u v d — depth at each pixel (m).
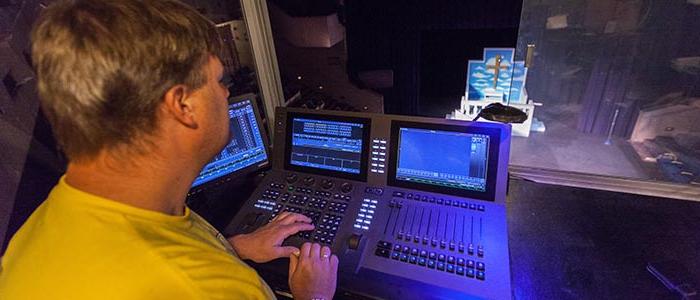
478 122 0.96
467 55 3.23
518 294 0.84
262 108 1.46
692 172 1.51
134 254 0.36
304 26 2.18
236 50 1.30
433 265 0.81
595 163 1.66
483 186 0.96
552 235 1.00
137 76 0.35
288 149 1.17
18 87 0.71
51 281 0.34
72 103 0.34
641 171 1.57
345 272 0.83
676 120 1.85
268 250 0.86
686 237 0.97
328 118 1.11
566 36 2.24
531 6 2.27
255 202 1.08
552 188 1.21
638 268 0.89
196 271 0.38
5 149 0.67
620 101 2.04
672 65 2.02
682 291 0.79
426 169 1.02
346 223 0.96
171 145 0.42
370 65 3.12
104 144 0.37
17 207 0.70
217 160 1.09
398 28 2.91
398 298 0.76
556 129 2.00
